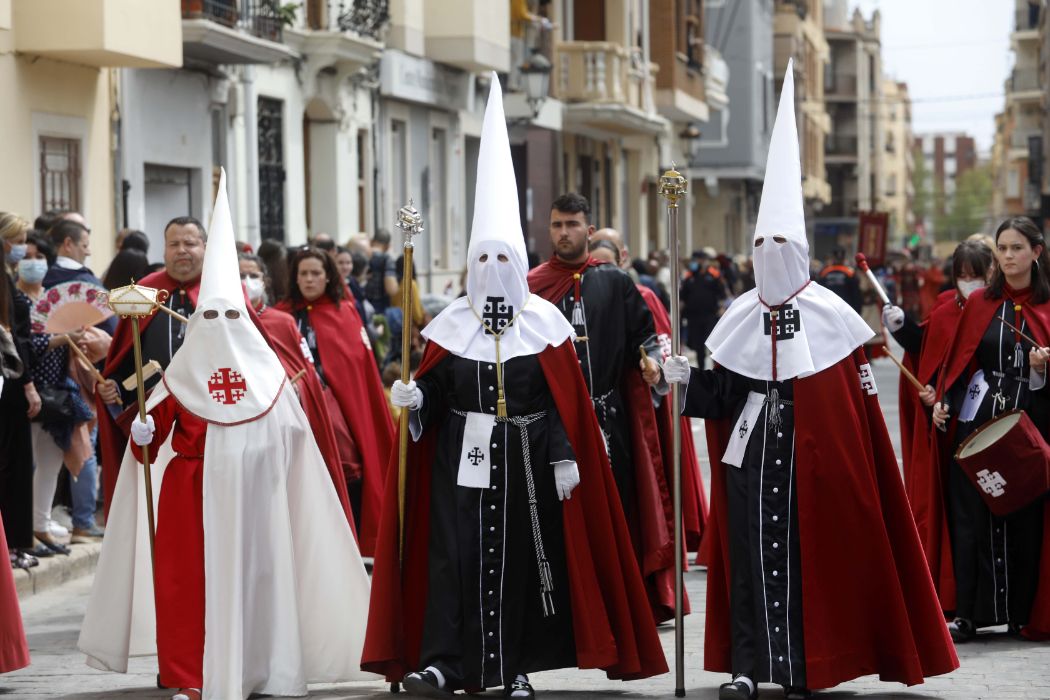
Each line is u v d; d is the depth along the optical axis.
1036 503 21.94
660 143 108.75
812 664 17.88
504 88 75.38
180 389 19.11
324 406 22.11
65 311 22.75
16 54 40.94
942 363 22.69
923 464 23.52
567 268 22.31
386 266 41.91
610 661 18.44
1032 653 21.31
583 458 18.77
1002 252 22.03
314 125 58.47
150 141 47.12
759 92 133.12
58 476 30.59
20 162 41.09
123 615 19.67
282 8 51.94
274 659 19.06
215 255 19.53
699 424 52.78
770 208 18.30
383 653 18.67
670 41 100.19
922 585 18.45
